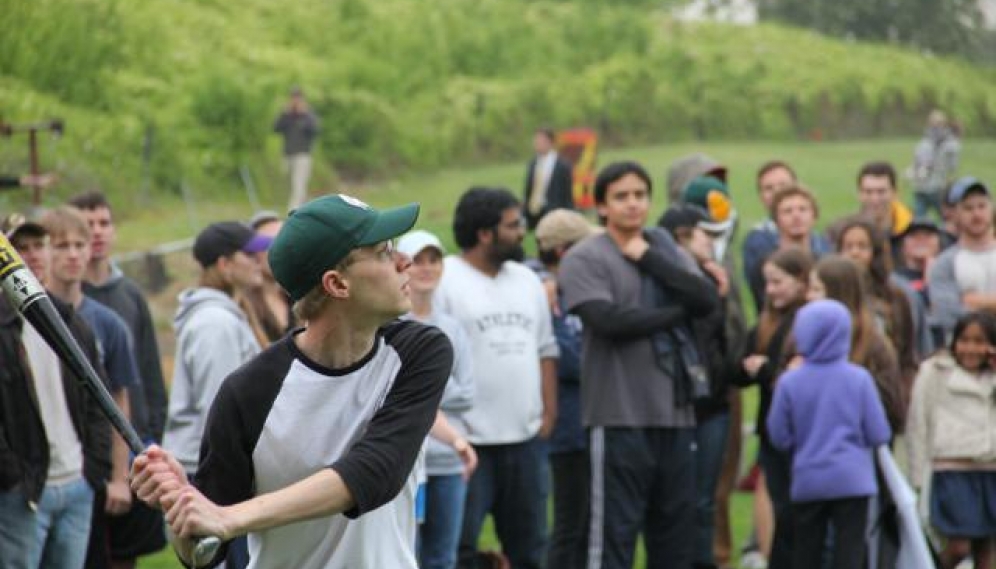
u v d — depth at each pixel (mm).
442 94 50812
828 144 55750
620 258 11438
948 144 37156
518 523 11734
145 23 41312
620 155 49469
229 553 7012
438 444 10789
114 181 33125
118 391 10594
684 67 58312
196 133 36844
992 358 12016
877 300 12742
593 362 11406
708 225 12906
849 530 11117
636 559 13570
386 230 5812
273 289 11477
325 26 51938
